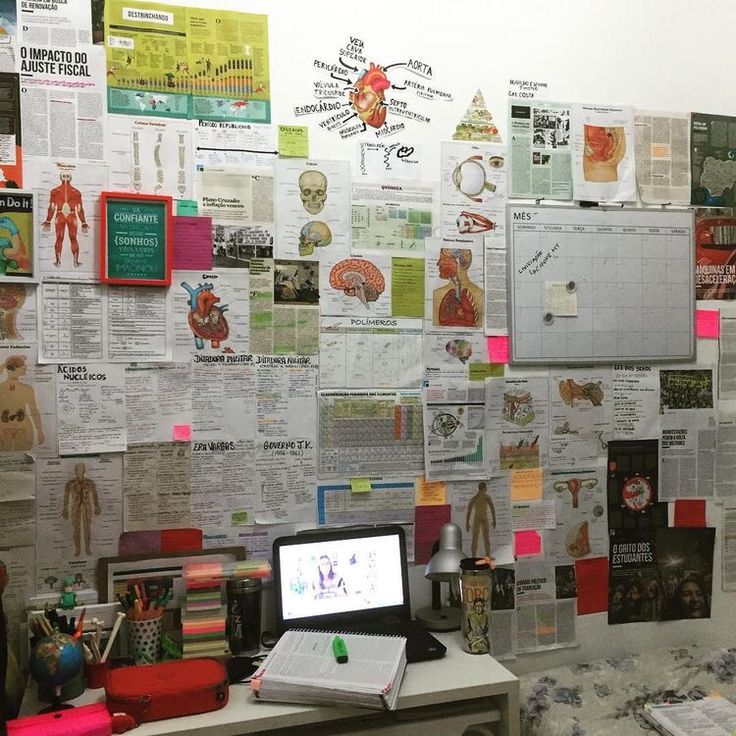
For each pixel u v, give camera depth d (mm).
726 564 2182
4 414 1656
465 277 1978
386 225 1918
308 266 1861
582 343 2055
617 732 1646
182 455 1772
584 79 2074
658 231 2113
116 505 1728
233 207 1806
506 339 2010
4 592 1651
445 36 1964
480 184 1988
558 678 1908
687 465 2150
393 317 1923
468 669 1549
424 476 1944
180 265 1769
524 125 2023
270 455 1836
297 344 1854
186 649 1563
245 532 1816
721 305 2186
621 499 2100
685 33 2168
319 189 1866
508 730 1496
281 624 1696
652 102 2133
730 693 1821
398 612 1800
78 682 1465
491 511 1992
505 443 2006
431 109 1953
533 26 2033
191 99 1776
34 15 1673
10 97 1657
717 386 2176
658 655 2047
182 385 1773
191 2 1777
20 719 1308
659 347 2117
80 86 1702
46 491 1683
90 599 1695
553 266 2035
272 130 1832
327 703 1381
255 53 1819
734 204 2182
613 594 2094
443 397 1960
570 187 2061
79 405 1703
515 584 2006
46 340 1681
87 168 1706
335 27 1878
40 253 1676
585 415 2070
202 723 1323
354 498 1895
